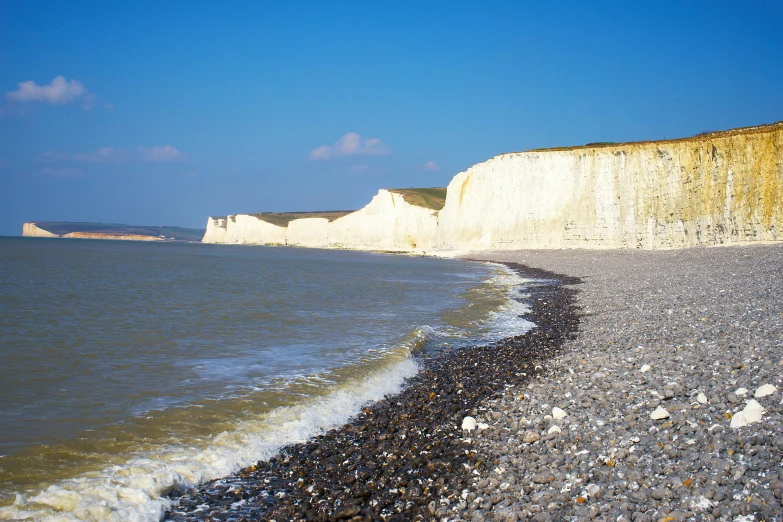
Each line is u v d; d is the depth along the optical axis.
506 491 6.46
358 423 9.84
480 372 13.28
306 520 6.36
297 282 39.09
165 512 6.68
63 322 19.83
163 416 9.93
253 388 11.84
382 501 6.61
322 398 11.19
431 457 7.81
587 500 5.80
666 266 35.66
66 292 29.75
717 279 24.81
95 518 6.40
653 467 6.24
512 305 26.03
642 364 11.24
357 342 17.08
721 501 5.23
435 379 12.94
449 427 9.12
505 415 9.47
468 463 7.48
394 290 33.62
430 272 50.34
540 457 7.26
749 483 5.38
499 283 37.59
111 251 96.00
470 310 24.56
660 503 5.43
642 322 16.80
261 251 114.25
